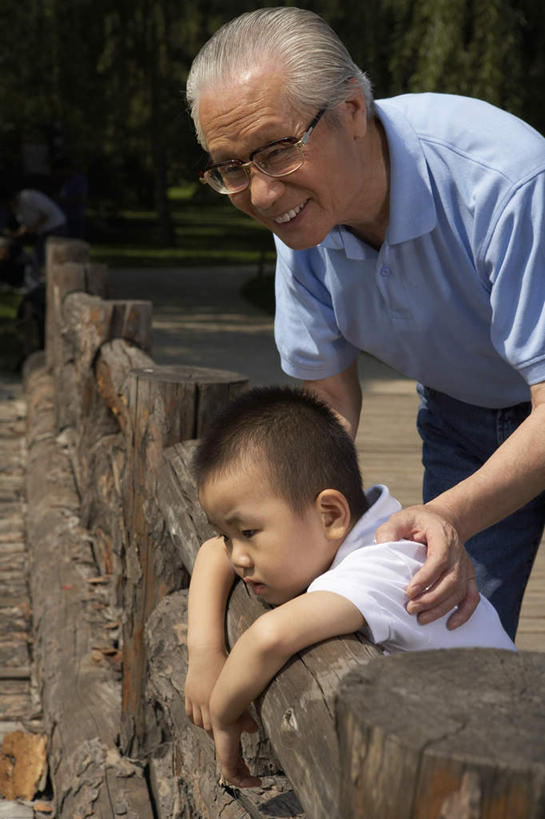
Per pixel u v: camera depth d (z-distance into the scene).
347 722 0.94
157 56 17.45
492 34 9.20
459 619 1.58
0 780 3.04
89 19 13.47
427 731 0.90
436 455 2.50
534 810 0.85
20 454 6.77
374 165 1.92
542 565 4.43
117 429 4.79
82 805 2.69
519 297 1.89
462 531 1.71
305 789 1.27
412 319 2.12
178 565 2.71
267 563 1.62
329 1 10.33
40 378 7.76
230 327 12.32
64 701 3.21
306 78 1.72
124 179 28.23
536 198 1.85
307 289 2.30
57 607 3.88
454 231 1.96
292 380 9.01
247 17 1.79
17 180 15.51
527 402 2.29
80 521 4.72
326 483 1.62
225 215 39.03
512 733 0.89
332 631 1.44
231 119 1.75
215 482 1.63
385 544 1.55
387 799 0.90
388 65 9.91
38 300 9.44
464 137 1.92
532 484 1.77
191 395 2.72
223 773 1.63
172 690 2.26
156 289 16.31
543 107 10.27
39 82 13.38
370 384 8.84
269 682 1.45
